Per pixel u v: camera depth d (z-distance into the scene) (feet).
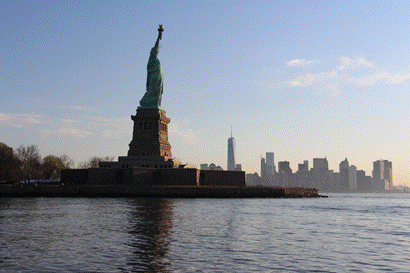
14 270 142.31
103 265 150.61
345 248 195.83
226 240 210.79
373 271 149.48
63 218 302.86
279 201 604.08
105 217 311.47
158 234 226.58
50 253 171.01
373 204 651.66
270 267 151.64
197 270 145.38
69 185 651.25
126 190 627.05
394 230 273.13
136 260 159.22
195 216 330.34
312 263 159.84
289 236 231.71
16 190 619.26
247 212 383.04
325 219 342.03
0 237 211.41
